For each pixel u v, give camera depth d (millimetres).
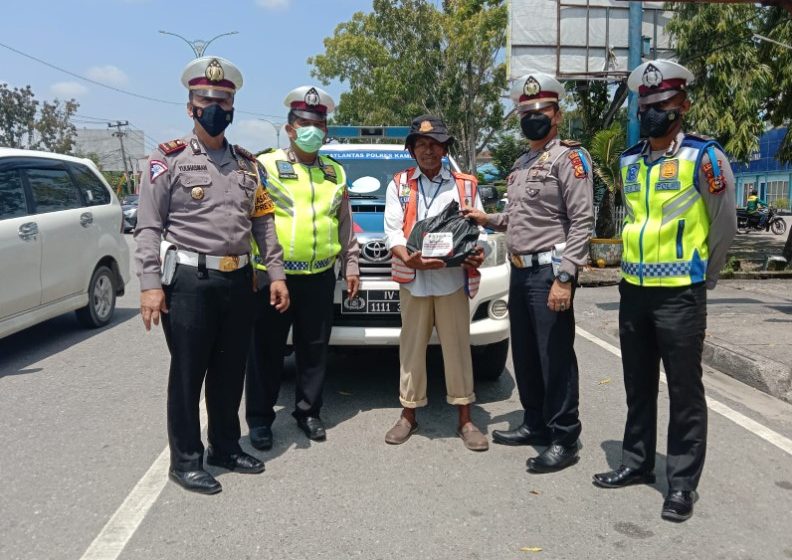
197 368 3549
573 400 3811
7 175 6133
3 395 5164
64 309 6781
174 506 3383
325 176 4230
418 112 25297
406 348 4230
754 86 13836
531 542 3059
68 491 3543
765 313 7660
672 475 3338
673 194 3219
